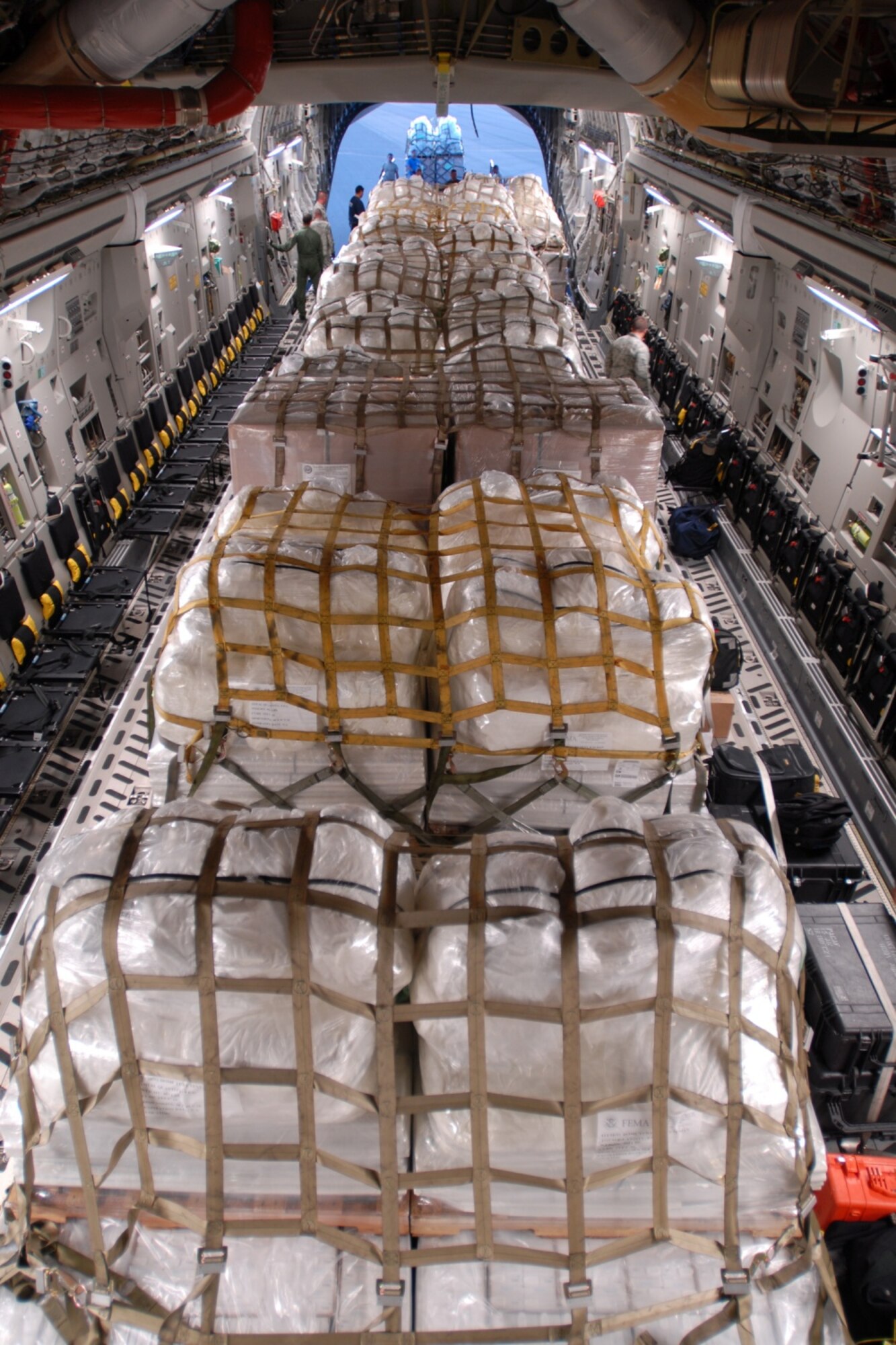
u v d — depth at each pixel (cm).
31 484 778
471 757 341
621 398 533
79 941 238
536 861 253
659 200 1390
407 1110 238
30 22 564
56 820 619
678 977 241
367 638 337
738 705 704
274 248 1662
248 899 238
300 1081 237
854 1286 325
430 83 787
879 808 639
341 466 502
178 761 344
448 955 241
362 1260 262
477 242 988
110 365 979
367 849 256
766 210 880
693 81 570
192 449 1065
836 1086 401
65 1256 255
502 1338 239
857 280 673
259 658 332
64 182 771
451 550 358
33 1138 247
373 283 805
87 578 830
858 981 405
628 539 389
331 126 2391
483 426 503
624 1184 256
